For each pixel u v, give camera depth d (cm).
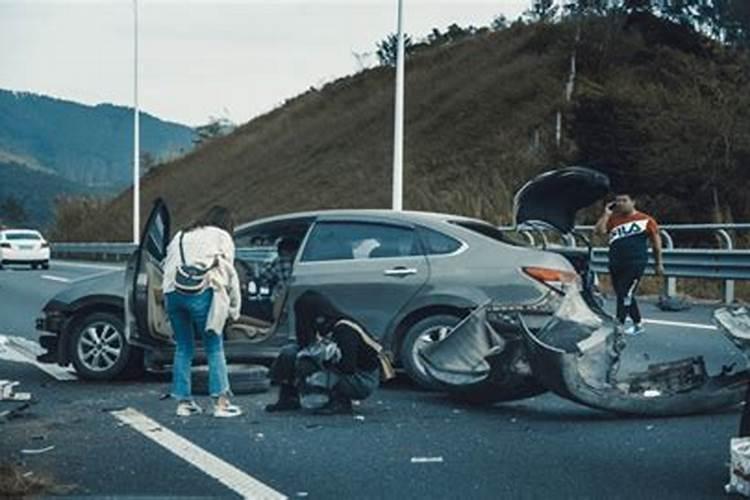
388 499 725
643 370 1098
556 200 1184
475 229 1205
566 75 5456
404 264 1163
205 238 1016
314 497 731
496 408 1063
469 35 7706
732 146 3494
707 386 1001
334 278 1169
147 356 1196
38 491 745
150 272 1110
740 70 3847
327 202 5719
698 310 1967
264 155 7156
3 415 1002
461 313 1147
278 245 1223
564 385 964
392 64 7531
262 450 877
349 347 1025
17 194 13788
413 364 1150
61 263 5278
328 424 985
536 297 1130
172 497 732
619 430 947
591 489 748
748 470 720
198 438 923
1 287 3078
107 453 866
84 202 7688
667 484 759
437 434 939
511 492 741
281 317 1159
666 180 3538
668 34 4797
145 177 8194
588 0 5075
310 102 7744
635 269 1571
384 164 5794
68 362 1247
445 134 5688
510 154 5019
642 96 3731
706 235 3288
